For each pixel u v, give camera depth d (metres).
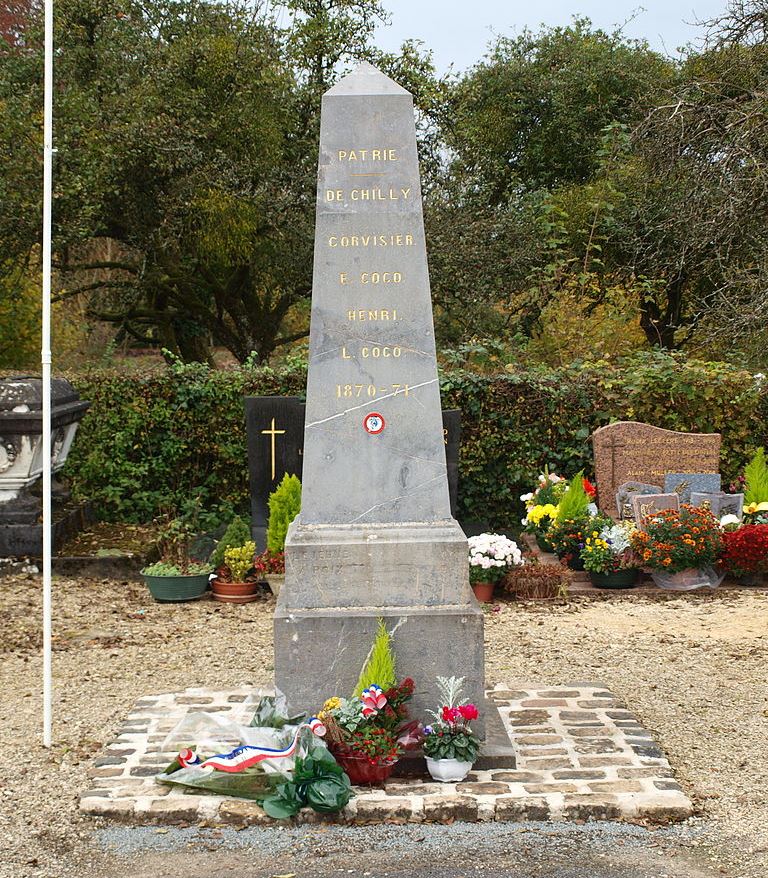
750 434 12.98
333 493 5.77
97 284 20.45
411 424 5.79
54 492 12.38
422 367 5.80
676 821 5.02
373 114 5.83
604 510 11.75
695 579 10.36
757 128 14.72
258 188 19.47
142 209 19.05
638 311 18.56
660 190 20.03
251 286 22.34
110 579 10.87
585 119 26.42
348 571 5.63
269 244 20.75
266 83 19.39
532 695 6.81
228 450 13.41
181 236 19.44
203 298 22.22
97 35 18.72
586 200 21.30
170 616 9.41
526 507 12.59
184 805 5.07
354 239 5.80
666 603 9.92
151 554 11.33
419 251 5.81
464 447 13.10
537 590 10.02
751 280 14.45
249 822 5.02
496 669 7.60
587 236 21.59
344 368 5.79
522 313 19.86
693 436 11.76
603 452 11.76
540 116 27.20
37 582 10.63
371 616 5.54
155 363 22.00
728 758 5.84
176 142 17.98
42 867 4.62
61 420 11.59
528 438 13.09
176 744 5.86
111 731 6.26
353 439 5.78
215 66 18.88
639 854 4.70
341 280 5.80
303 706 5.57
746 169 14.90
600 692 6.88
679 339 21.92
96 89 18.05
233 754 5.21
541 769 5.48
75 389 13.09
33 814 5.12
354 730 5.27
